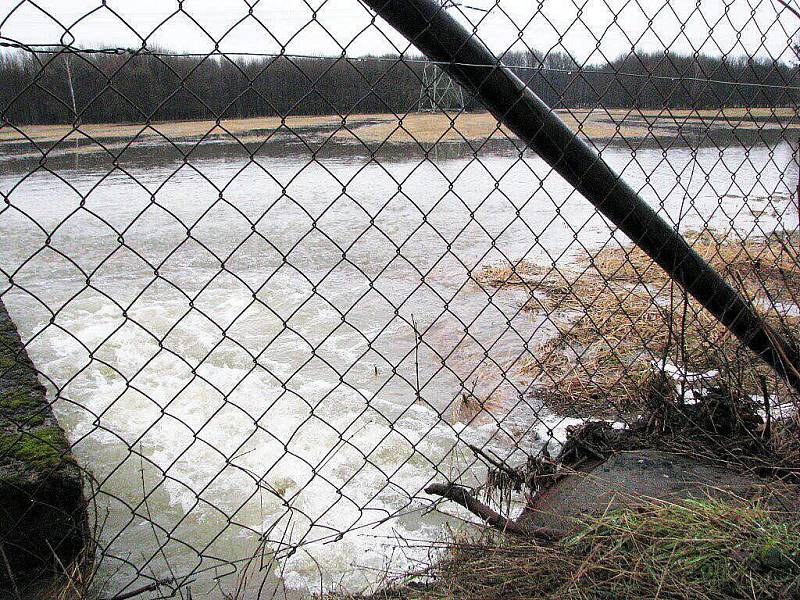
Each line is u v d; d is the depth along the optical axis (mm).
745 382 3109
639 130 15086
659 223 2412
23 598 1899
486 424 3332
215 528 2523
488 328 4621
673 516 1957
